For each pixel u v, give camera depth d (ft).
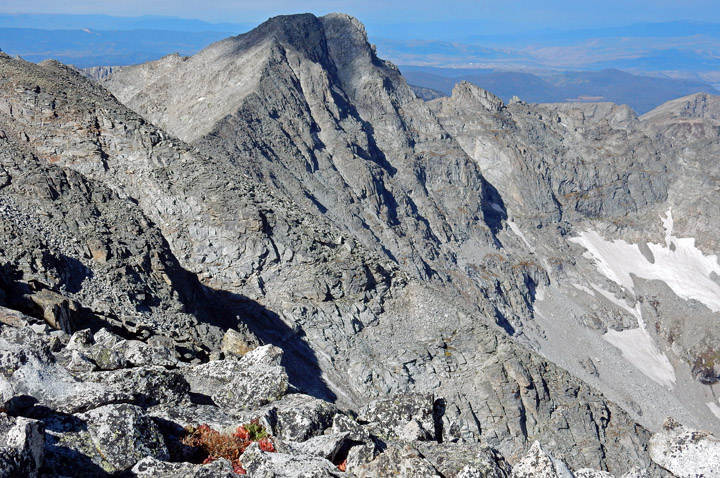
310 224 385.91
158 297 254.06
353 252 382.83
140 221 302.45
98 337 80.48
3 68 355.36
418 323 373.61
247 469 55.06
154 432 57.06
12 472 43.39
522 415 362.94
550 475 51.85
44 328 98.58
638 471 57.98
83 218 273.75
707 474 55.83
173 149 368.48
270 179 615.16
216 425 64.85
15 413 54.49
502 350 375.66
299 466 54.80
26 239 218.18
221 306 325.42
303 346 338.34
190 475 51.19
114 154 345.10
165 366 78.69
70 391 60.70
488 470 56.49
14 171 280.72
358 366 340.18
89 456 52.70
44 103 336.08
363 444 61.87
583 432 378.53
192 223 344.28
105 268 246.47
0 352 60.64
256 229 349.41
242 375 74.33
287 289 351.87
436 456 60.49
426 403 73.00
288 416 66.74
